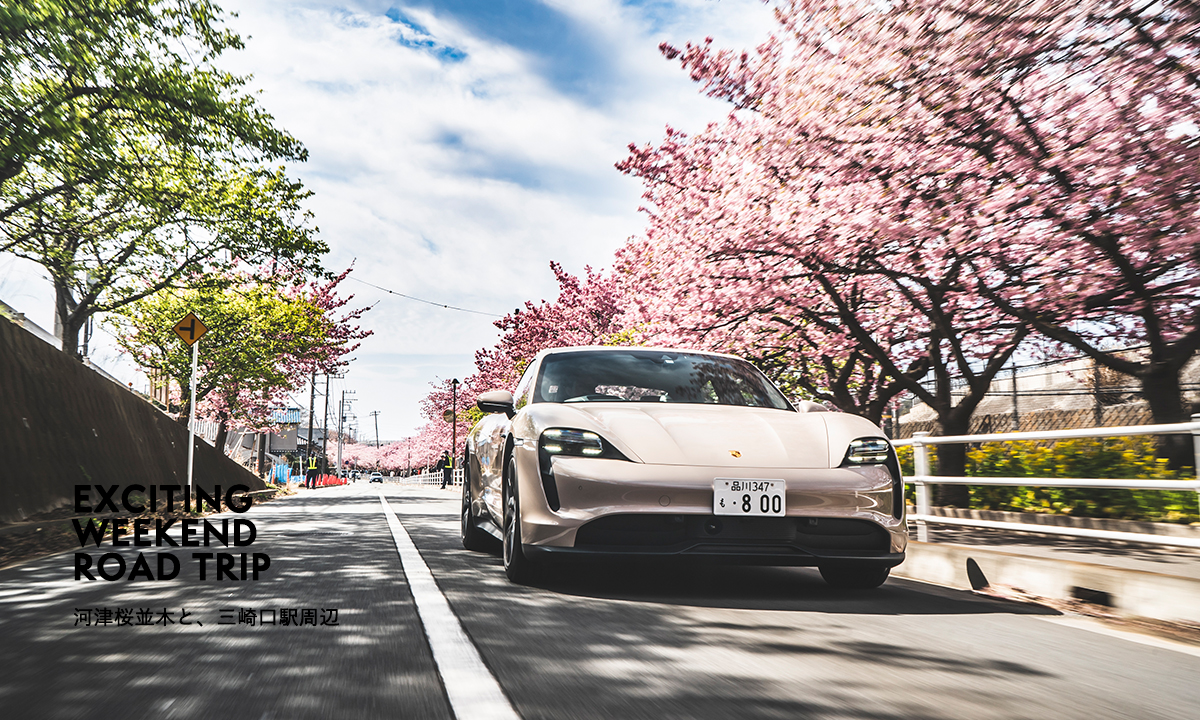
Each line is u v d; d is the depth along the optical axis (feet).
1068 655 11.29
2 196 43.29
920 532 20.61
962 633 12.60
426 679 9.57
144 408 53.62
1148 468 27.86
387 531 29.55
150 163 45.21
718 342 42.11
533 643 11.35
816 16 34.12
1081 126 29.37
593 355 19.86
